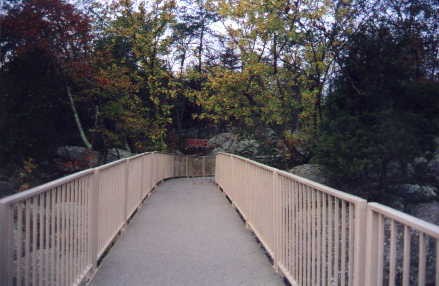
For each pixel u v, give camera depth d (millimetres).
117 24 22328
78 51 16625
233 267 5949
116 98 19875
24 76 15219
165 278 5457
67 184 4387
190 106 32875
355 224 3287
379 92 12945
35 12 14719
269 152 16953
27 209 3393
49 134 16625
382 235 2979
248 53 16609
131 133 21766
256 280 5434
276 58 16266
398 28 13367
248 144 18391
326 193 3955
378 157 11883
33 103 15641
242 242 7352
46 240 3775
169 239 7547
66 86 17047
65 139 18984
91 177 5387
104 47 19469
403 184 12453
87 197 5223
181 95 28078
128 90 20625
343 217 3621
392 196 12352
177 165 22922
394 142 11750
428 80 12883
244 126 17672
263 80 16547
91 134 20203
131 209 9336
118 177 7559
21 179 14289
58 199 4117
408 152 11984
